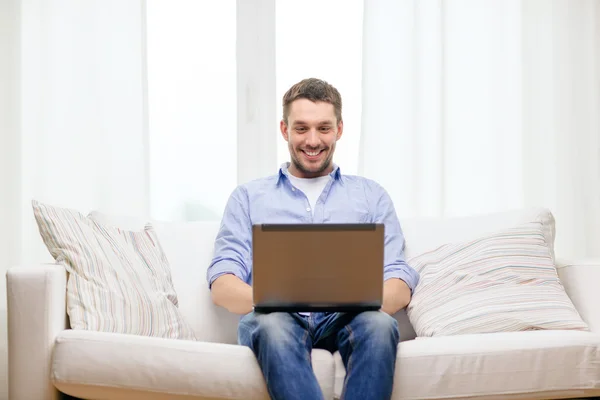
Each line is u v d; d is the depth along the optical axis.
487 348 1.62
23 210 2.67
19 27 2.70
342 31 2.88
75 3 2.72
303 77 2.87
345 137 2.84
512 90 2.82
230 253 2.03
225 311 2.10
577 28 2.84
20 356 1.65
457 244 2.12
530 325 1.84
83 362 1.59
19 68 2.69
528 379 1.62
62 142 2.70
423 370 1.60
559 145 2.81
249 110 2.84
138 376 1.58
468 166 2.79
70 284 1.80
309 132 2.11
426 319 1.95
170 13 2.85
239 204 2.15
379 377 1.53
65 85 2.71
